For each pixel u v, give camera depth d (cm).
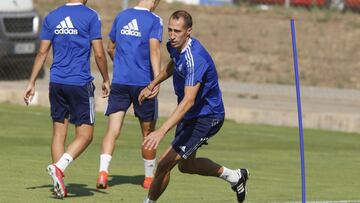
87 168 3406
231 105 5525
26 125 4591
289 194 3012
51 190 2867
